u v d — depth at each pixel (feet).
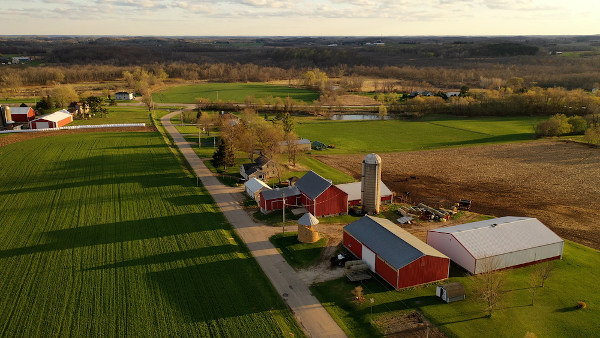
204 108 580.71
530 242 172.04
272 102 628.69
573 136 422.41
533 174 298.56
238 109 579.07
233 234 198.08
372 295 149.59
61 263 168.35
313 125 498.69
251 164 287.69
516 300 145.89
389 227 179.11
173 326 130.72
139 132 418.51
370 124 508.12
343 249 184.55
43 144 360.48
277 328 129.80
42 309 139.13
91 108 510.17
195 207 228.43
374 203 221.66
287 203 228.22
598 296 147.84
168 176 281.13
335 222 215.31
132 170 291.99
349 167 315.58
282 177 282.36
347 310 140.97
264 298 146.20
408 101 607.78
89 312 137.69
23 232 195.42
